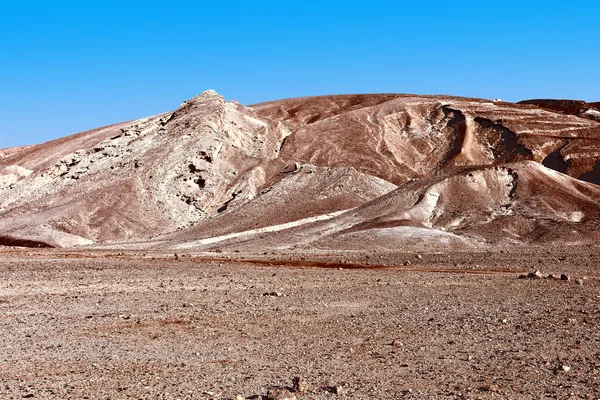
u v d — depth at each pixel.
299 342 17.31
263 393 12.15
